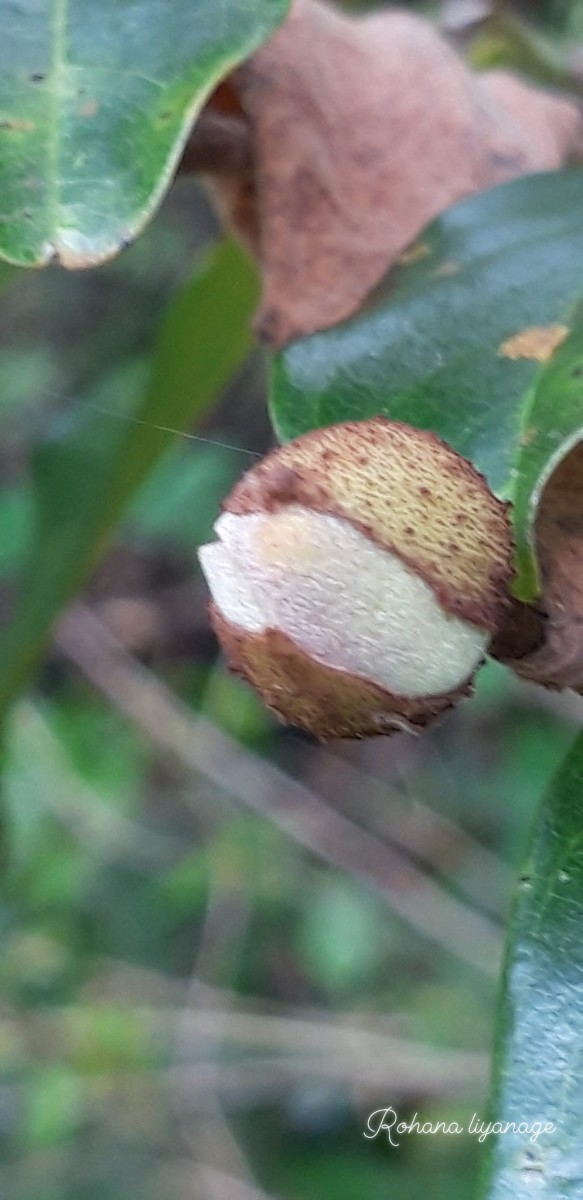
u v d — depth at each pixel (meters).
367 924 0.31
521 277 0.10
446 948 0.31
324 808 0.33
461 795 0.35
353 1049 0.29
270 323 0.12
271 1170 0.30
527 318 0.10
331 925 0.31
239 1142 0.31
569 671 0.08
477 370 0.10
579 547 0.08
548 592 0.08
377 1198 0.29
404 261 0.11
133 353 0.29
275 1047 0.30
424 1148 0.29
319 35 0.13
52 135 0.09
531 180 0.11
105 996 0.31
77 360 0.38
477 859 0.32
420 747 0.36
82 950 0.32
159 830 0.34
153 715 0.33
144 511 0.31
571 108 0.16
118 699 0.33
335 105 0.12
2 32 0.09
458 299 0.10
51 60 0.09
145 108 0.09
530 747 0.32
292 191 0.12
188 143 0.12
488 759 0.35
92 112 0.09
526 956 0.09
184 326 0.16
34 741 0.32
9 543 0.30
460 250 0.11
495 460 0.09
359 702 0.08
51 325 0.39
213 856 0.33
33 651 0.17
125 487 0.17
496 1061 0.09
